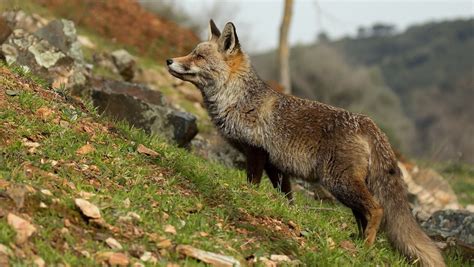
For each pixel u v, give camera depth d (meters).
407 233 12.16
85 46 27.94
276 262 10.04
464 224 15.39
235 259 9.44
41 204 9.16
